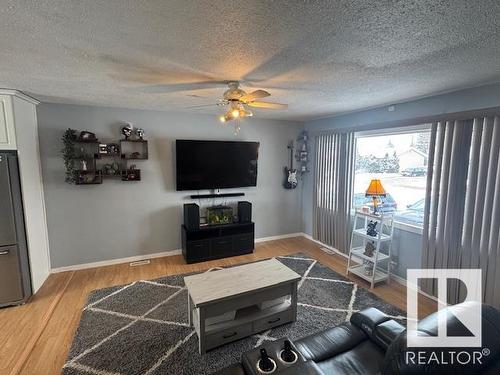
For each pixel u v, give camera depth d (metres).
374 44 1.63
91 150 3.59
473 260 2.58
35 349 2.19
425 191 2.96
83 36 1.51
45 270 3.40
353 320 1.93
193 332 2.40
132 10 1.24
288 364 1.41
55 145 3.43
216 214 4.34
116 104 3.47
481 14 1.28
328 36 1.52
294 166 5.14
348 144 4.03
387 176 3.70
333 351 1.67
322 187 4.63
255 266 2.70
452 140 2.69
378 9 1.24
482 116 2.43
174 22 1.36
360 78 2.31
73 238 3.66
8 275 2.77
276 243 4.88
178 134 4.09
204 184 4.23
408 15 1.29
